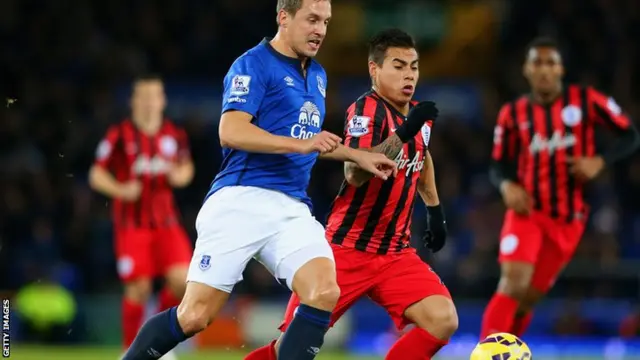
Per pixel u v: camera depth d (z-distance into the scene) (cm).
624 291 4944
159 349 1947
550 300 4797
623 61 6494
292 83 1947
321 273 1877
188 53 6731
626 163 5853
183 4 6888
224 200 1928
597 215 5394
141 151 3547
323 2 1934
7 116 6066
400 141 1978
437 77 6925
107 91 6378
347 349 4600
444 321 2070
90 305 4684
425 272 2144
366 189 2106
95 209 5569
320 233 1944
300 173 1970
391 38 2125
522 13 6944
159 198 3572
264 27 6856
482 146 6047
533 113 2947
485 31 6969
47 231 5216
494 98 6494
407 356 2091
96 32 6719
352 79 6738
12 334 4600
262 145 1841
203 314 1917
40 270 5016
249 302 4688
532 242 2870
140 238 3541
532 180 2933
